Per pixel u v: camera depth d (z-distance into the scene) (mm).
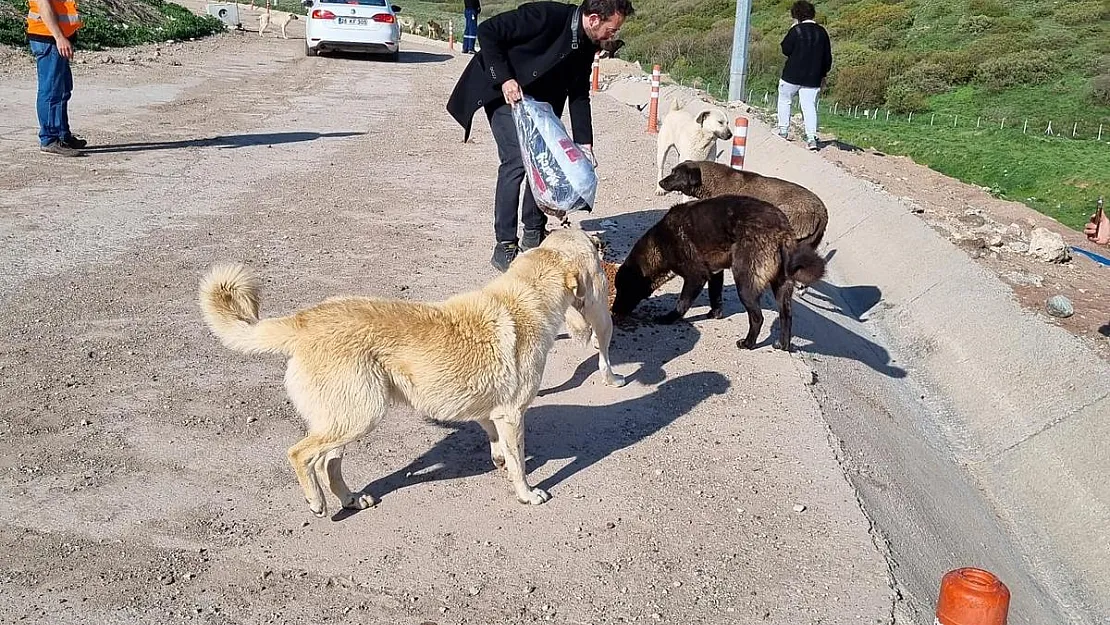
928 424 6609
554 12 6641
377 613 3576
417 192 10305
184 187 9938
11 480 4289
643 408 5492
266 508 4238
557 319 4480
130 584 3645
